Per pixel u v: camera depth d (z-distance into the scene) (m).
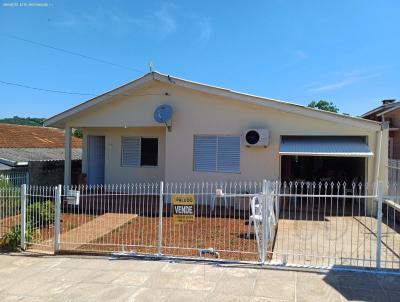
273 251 9.20
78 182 19.58
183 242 9.88
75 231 11.37
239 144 15.44
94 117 17.44
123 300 6.42
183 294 6.62
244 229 11.36
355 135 14.48
